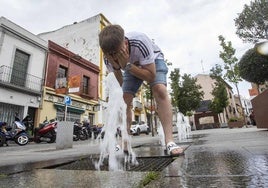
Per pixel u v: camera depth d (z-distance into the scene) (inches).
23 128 311.1
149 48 70.4
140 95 992.2
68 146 192.1
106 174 47.0
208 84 1328.7
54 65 542.0
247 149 70.7
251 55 308.7
